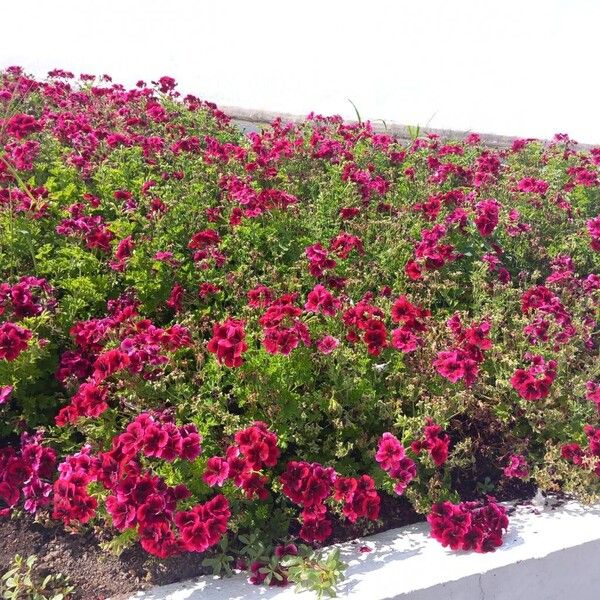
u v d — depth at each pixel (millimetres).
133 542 872
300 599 793
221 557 853
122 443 817
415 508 935
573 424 1064
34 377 1014
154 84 2152
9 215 1212
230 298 1208
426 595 812
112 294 1210
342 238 1288
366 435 981
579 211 1699
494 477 1044
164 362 940
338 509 889
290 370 963
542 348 1140
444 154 1940
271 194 1364
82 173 1470
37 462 848
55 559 856
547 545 898
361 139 1922
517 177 1804
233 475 833
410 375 1058
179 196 1453
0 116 1725
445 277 1337
